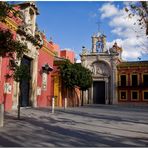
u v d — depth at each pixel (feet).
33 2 82.38
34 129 40.68
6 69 67.26
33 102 84.64
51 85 111.34
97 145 30.81
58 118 55.98
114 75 170.81
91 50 177.27
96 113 72.90
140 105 159.02
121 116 66.64
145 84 166.71
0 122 41.47
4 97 67.10
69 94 124.47
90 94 171.01
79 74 115.55
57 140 32.99
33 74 84.99
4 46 41.24
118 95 170.40
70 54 177.27
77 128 43.27
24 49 44.32
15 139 32.81
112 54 171.94
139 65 169.27
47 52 98.73
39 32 89.10
